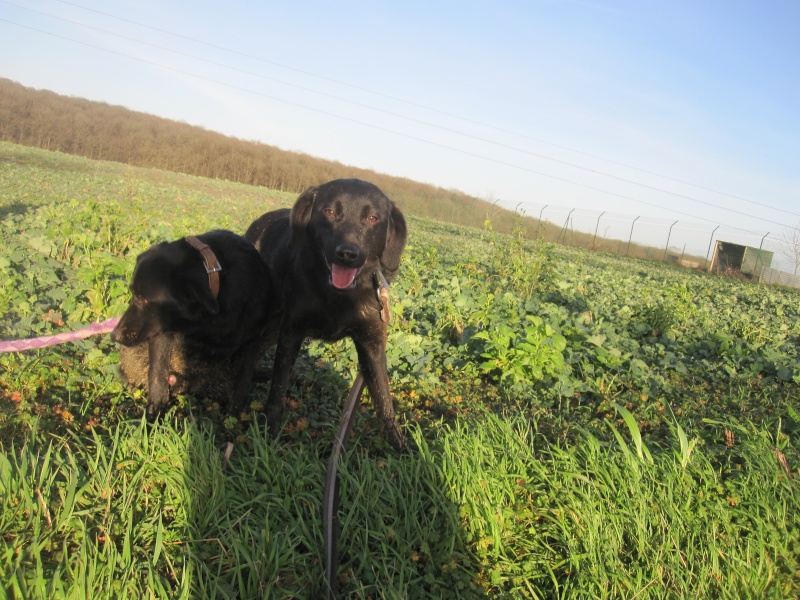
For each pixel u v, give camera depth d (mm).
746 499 1163
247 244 1475
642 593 952
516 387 1724
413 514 1011
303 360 1718
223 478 1009
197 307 1314
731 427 1521
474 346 1979
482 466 1145
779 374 2234
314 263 1295
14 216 3715
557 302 3297
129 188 5746
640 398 1753
